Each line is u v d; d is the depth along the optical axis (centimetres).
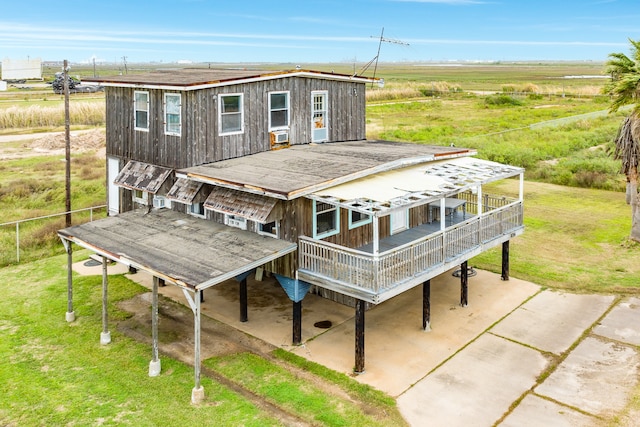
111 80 1784
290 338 1443
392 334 1465
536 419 1088
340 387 1205
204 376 1245
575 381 1228
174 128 1623
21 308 1605
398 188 1392
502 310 1611
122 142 1859
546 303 1659
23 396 1157
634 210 2166
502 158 3766
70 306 1523
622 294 1717
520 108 7312
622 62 1975
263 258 1268
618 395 1170
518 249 2155
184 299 1700
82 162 3716
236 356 1343
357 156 1633
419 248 1349
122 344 1398
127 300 1683
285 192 1242
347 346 1399
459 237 1511
